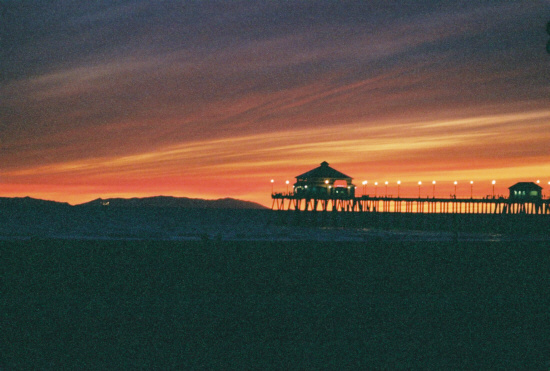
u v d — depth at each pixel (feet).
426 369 46.57
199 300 72.43
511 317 64.59
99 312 65.26
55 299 71.56
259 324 60.64
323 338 55.42
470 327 59.88
